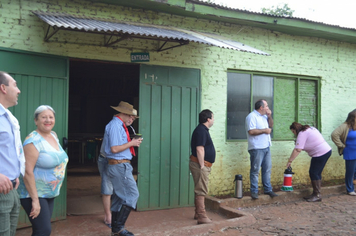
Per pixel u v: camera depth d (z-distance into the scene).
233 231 5.26
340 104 8.83
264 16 7.06
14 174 3.10
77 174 9.64
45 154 3.49
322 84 8.55
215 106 6.99
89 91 12.59
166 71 6.37
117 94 12.77
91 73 11.38
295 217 5.94
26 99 5.12
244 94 7.55
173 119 6.42
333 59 8.69
